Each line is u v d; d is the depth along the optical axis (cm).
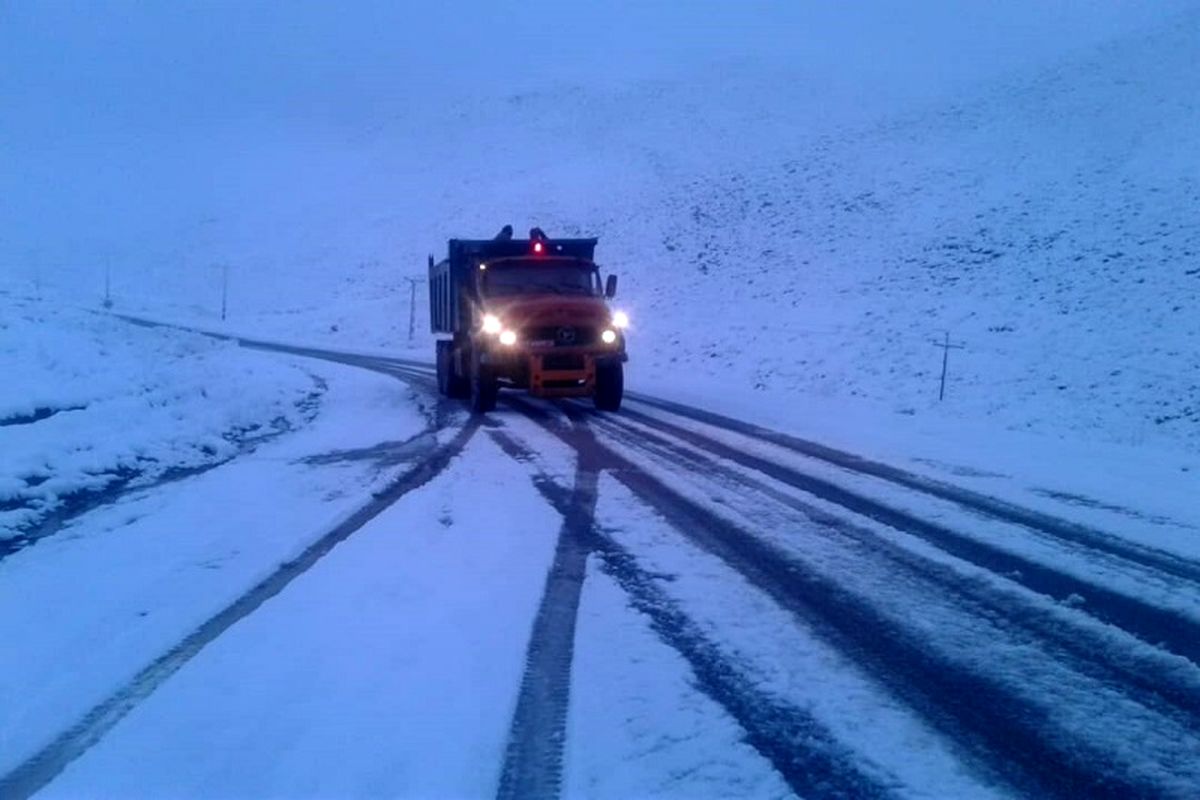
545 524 1132
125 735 607
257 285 7594
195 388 2223
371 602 850
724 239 5534
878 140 6625
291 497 1255
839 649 764
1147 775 580
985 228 4391
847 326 3544
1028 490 1365
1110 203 4216
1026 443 1817
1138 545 1078
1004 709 665
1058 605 877
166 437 1642
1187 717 657
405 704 651
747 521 1161
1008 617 845
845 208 5384
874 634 798
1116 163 4712
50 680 689
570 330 2112
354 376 3059
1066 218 4197
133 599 854
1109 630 816
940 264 4119
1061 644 785
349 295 6781
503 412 2183
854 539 1087
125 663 714
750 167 6944
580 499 1266
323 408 2250
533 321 2105
